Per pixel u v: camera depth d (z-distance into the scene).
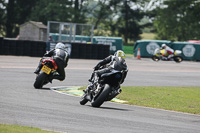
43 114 32.75
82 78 69.75
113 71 38.28
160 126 31.89
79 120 31.41
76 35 130.12
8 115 30.97
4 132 22.78
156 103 47.44
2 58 103.00
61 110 35.50
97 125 30.02
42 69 48.84
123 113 37.16
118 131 28.41
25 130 24.09
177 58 138.00
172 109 43.25
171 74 91.44
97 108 38.78
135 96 51.94
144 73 88.88
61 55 49.19
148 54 155.00
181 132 30.08
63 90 52.81
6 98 40.19
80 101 40.59
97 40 161.38
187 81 78.81
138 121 33.31
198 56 151.88
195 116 39.94
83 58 120.75
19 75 66.00
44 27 171.38
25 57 112.62
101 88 39.19
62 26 127.69
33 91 47.84
